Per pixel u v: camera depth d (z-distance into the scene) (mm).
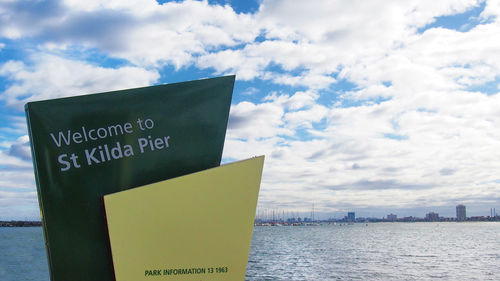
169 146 1771
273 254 57344
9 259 16609
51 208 1657
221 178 1689
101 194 1699
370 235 129750
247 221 1692
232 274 1665
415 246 76500
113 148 1729
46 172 1661
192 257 1654
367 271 40688
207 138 1806
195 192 1675
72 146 1693
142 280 1621
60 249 1652
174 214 1656
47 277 6449
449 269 42969
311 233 151375
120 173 1721
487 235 129875
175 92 1799
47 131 1680
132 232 1628
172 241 1647
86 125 1715
